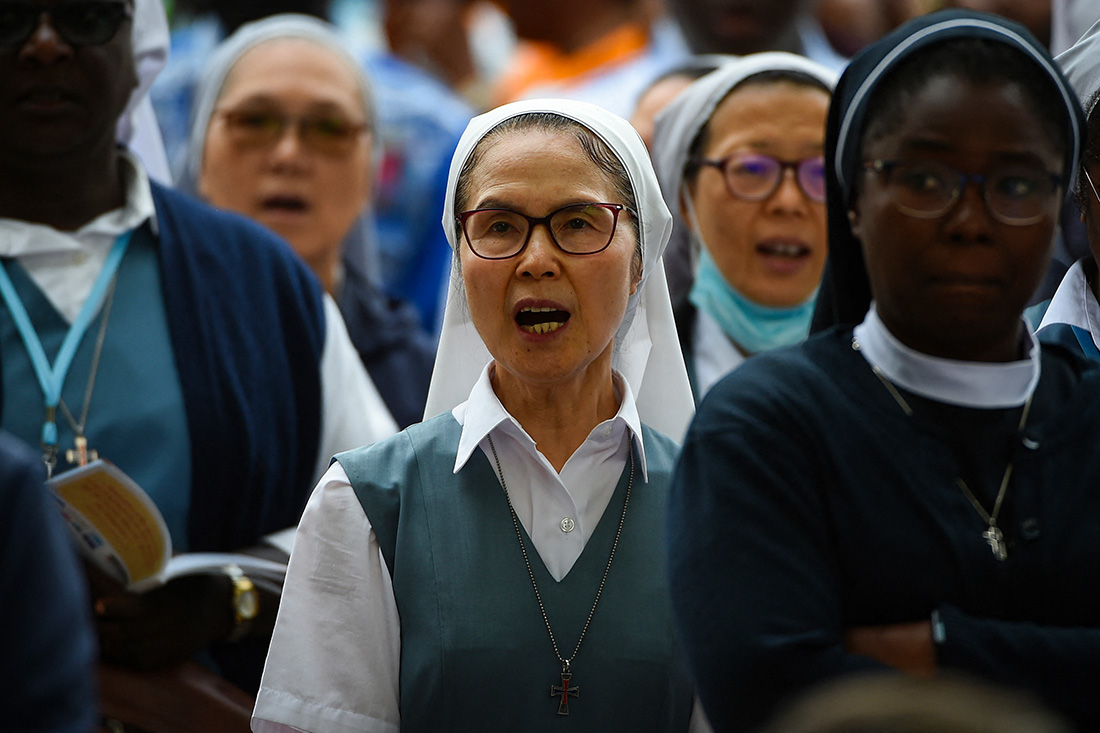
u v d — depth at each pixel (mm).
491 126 9570
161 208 12609
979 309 7770
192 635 11227
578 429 9672
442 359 10266
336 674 9000
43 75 11641
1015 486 7746
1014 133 7734
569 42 24141
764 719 7402
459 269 9992
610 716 9070
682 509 7992
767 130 14305
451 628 8992
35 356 11648
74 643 7020
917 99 7852
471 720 8945
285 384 12492
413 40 26359
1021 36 8023
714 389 8305
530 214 9219
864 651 7496
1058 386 8133
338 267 17203
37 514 7074
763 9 20656
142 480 11594
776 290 14242
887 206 7840
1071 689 7285
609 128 9617
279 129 16578
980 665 7277
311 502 9438
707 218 14430
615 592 9266
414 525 9281
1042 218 7770
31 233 11977
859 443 7848
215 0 21250
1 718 6793
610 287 9250
